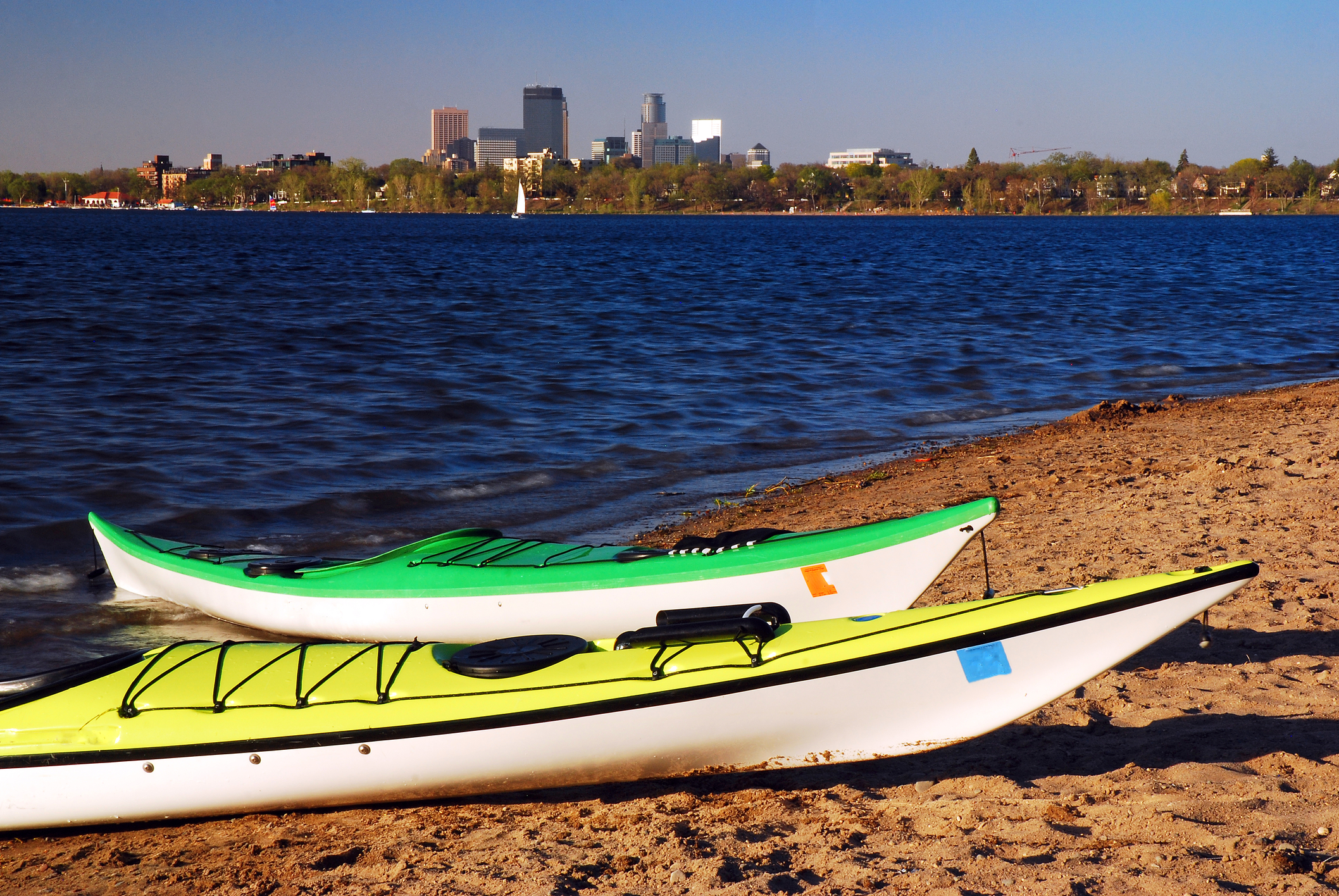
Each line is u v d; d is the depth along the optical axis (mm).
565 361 16656
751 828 3713
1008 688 3805
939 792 3932
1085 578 6297
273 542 7992
